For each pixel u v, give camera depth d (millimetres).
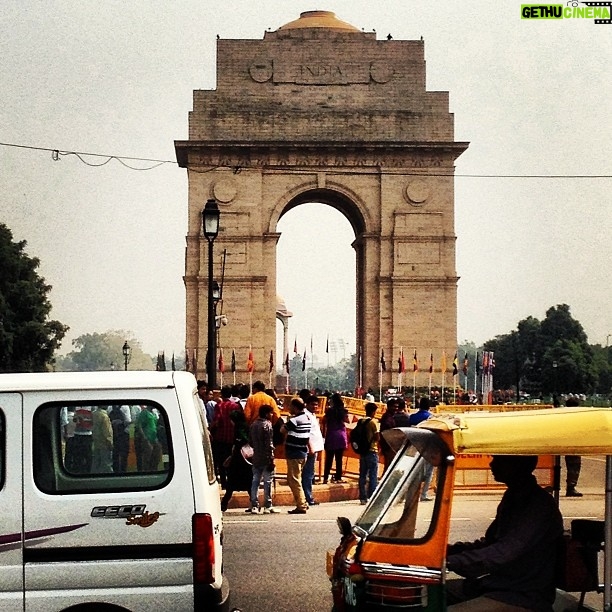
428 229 105750
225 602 16203
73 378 16094
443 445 14062
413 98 106750
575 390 197125
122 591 15727
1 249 124188
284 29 106875
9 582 15586
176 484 15938
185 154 105875
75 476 15891
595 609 15039
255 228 104875
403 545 14125
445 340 105125
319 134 106062
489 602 14500
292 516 35344
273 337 104875
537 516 14758
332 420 43500
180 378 16391
